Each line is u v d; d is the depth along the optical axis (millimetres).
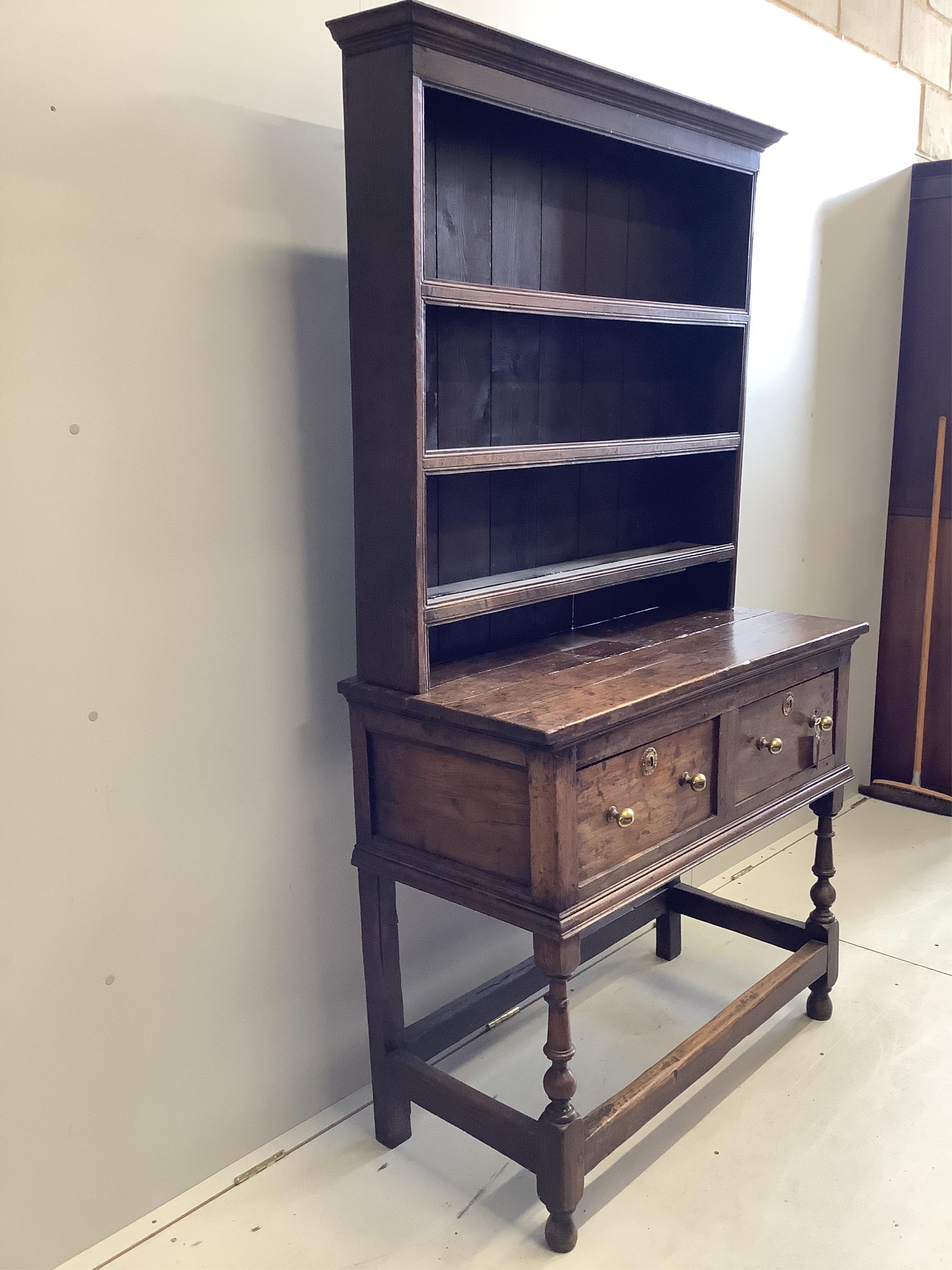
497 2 2162
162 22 1636
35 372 1557
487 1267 1781
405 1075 2012
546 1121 1769
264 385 1854
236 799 1930
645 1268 1775
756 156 2320
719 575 2551
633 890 1801
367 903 1994
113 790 1741
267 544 1907
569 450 1943
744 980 2670
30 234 1524
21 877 1643
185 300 1720
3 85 1475
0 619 1568
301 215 1867
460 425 2049
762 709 2137
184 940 1882
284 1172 2010
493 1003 2246
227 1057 1986
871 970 2713
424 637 1791
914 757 3941
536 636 2281
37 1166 1723
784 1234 1846
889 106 3488
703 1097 2223
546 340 2189
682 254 2463
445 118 1892
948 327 3639
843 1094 2225
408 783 1882
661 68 2615
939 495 3738
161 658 1775
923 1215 1887
